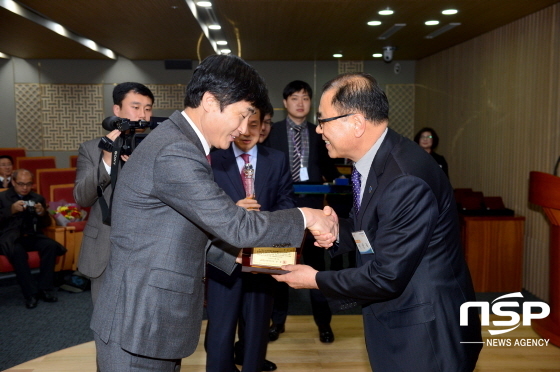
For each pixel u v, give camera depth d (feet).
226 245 5.99
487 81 20.99
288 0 16.65
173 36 24.18
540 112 16.58
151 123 6.12
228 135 4.88
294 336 11.57
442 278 4.89
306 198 11.13
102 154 6.98
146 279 4.59
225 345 7.41
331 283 5.19
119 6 18.10
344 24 20.38
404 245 4.67
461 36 22.30
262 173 8.21
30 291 14.66
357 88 5.03
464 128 23.61
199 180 4.51
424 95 30.32
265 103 4.94
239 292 7.47
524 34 17.79
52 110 33.73
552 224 11.27
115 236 4.76
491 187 20.43
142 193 4.60
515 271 16.24
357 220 5.22
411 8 17.40
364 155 5.25
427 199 4.71
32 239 15.52
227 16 19.10
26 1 17.63
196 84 4.74
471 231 16.12
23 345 11.78
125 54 30.86
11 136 33.63
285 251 5.93
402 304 4.93
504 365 9.95
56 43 26.76
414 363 4.86
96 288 7.64
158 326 4.55
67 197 18.86
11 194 15.92
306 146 13.09
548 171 16.05
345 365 10.02
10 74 33.19
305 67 32.96
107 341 4.61
